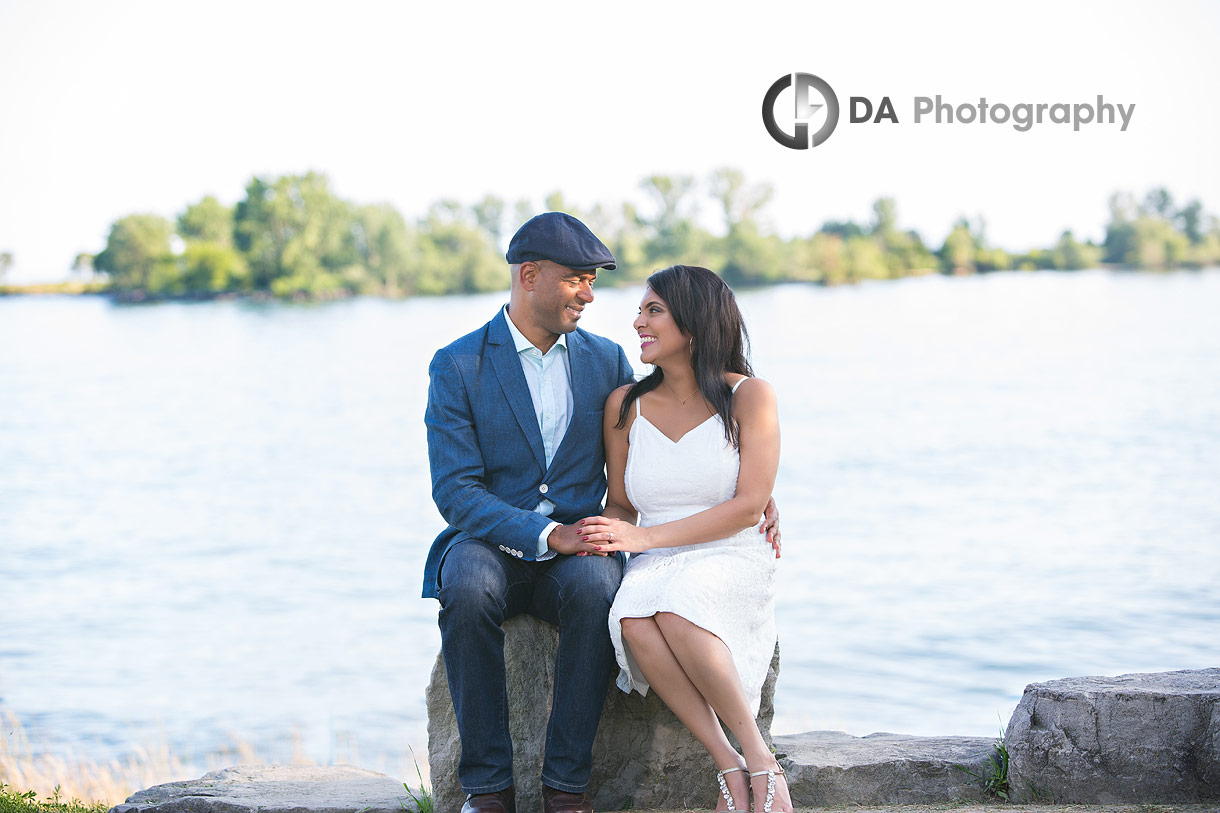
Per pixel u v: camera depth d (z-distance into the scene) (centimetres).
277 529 2988
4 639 1753
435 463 315
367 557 2583
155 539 2872
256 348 7900
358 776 386
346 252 8094
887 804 316
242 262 8219
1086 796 295
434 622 1870
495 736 292
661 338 320
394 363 7256
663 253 7681
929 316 8144
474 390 319
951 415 4650
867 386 5559
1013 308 8188
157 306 8325
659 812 308
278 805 330
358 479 3900
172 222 8350
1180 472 3303
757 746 283
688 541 309
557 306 315
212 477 3994
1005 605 1695
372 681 1437
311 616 1942
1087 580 1897
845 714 1093
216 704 1292
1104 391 5216
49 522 3167
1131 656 1344
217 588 2247
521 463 319
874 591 1880
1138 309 8100
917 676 1273
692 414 324
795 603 1795
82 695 1332
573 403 324
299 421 5409
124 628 1847
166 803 336
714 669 284
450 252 8088
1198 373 5647
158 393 6372
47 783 690
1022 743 306
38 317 8531
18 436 5088
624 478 329
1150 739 290
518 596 308
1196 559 2070
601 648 295
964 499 2988
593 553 302
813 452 3834
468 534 308
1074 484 3167
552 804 294
